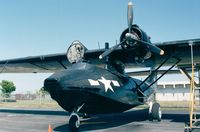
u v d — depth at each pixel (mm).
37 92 63656
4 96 65688
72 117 11297
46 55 16828
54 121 15055
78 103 11422
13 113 21016
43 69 20703
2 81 66812
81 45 13891
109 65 14281
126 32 13484
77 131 11305
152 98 17422
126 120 15031
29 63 18891
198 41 12266
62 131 11430
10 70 21703
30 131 11367
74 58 13609
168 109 24953
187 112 20453
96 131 11227
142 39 12945
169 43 12992
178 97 60031
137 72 18281
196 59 15484
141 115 18094
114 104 12898
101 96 11891
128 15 12938
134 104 14609
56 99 11336
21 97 67875
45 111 23281
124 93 13484
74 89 10805
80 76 11289
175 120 14773
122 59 14805
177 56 14812
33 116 18266
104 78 12492
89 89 11328
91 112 12547
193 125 10812
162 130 11109
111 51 13156
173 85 60719
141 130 11227
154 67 17328
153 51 12898
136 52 13367
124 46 13266
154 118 14539
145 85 16328
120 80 13727
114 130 11391
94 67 12398
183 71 13789
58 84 10312
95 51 14836
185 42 12594
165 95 61312
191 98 11289
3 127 12727
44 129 11945
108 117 16734
